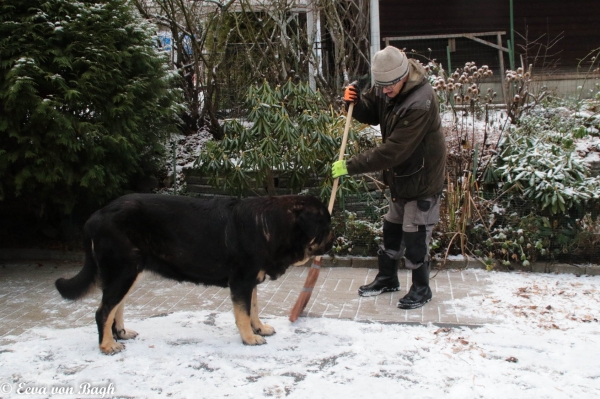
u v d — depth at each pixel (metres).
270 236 3.73
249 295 3.78
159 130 6.35
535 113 7.38
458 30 10.61
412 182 4.41
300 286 5.26
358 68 9.27
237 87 8.42
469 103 7.15
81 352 3.70
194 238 3.72
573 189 5.58
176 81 7.12
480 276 5.42
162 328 4.14
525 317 4.30
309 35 9.03
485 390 3.16
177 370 3.43
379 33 10.02
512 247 5.62
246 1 8.04
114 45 5.68
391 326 4.14
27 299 4.92
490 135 6.87
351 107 4.59
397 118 4.21
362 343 3.82
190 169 6.93
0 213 6.55
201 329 4.12
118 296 3.63
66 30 5.32
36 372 3.42
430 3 10.52
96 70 5.38
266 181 6.31
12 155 5.24
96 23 5.50
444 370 3.41
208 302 4.82
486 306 4.55
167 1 7.95
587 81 9.59
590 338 3.88
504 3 10.51
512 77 7.07
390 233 4.85
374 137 6.48
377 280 4.98
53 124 5.22
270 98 6.11
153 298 4.93
